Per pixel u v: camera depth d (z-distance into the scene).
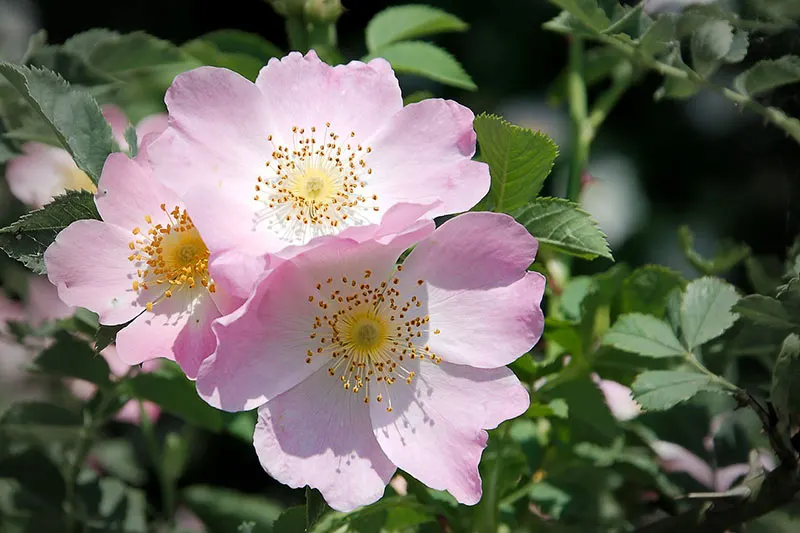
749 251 0.42
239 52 0.41
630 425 0.41
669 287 0.39
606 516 0.40
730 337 0.39
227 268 0.33
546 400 0.38
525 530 0.40
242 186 0.34
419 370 0.34
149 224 0.34
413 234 0.33
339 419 0.34
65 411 0.41
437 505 0.37
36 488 0.41
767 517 0.39
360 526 0.37
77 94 0.35
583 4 0.38
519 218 0.36
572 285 0.41
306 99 0.35
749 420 0.41
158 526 0.43
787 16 0.39
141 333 0.34
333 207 0.34
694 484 0.40
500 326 0.34
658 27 0.38
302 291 0.34
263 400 0.33
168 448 0.44
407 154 0.35
